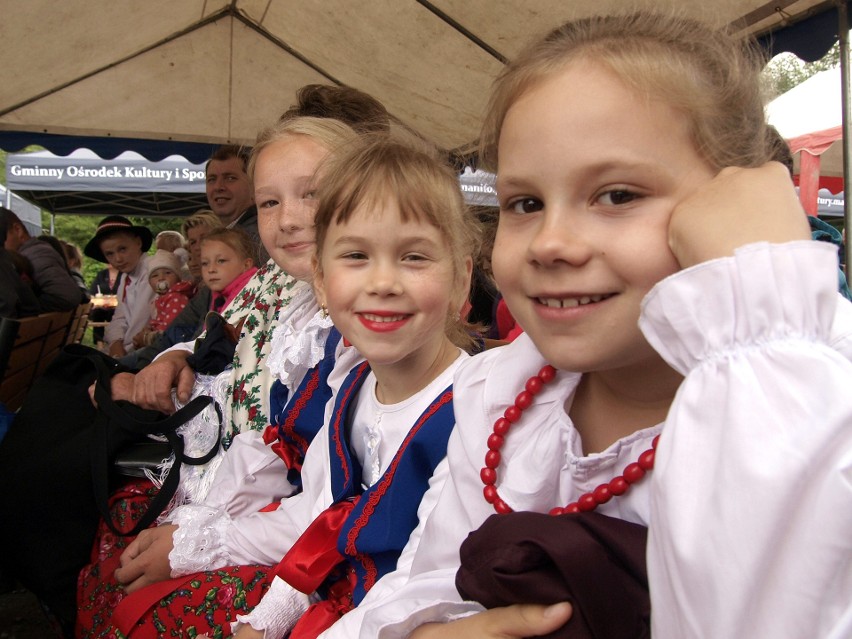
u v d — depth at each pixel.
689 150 0.66
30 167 8.38
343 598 1.26
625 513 0.74
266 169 1.62
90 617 1.68
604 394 0.81
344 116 1.88
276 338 1.64
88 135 4.86
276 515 1.51
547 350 0.69
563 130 0.65
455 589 0.88
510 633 0.71
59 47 3.74
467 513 0.90
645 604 0.66
